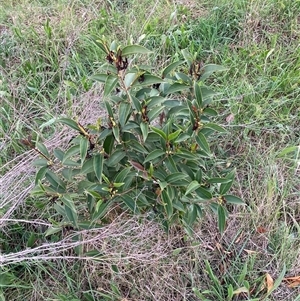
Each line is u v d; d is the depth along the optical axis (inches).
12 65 115.9
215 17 122.4
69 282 80.1
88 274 82.0
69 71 111.2
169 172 73.2
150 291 79.7
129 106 67.5
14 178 87.4
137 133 75.3
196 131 69.3
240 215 88.6
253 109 103.5
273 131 101.3
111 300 79.9
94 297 80.5
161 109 68.4
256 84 109.2
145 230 82.7
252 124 101.3
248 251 84.8
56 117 95.0
